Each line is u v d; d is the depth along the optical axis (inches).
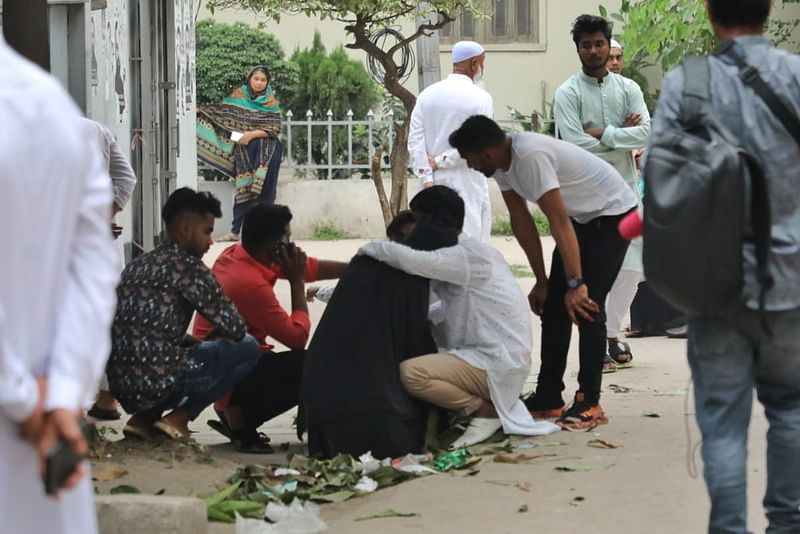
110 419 343.3
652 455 287.9
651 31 782.5
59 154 117.7
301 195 902.4
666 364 425.1
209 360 298.5
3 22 269.9
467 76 482.3
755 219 181.9
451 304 307.6
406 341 297.0
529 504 249.6
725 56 191.0
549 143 314.8
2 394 113.3
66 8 337.7
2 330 112.7
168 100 652.1
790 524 195.6
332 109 953.5
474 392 302.5
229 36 946.7
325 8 596.7
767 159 185.0
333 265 341.1
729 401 189.0
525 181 313.0
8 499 117.5
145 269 295.3
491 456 290.5
